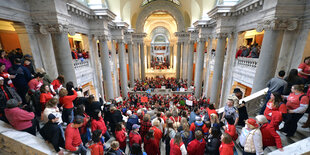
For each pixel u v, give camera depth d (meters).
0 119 3.78
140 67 30.02
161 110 6.32
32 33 6.16
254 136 2.86
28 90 4.37
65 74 7.19
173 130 4.19
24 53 6.19
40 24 6.14
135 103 15.04
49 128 2.99
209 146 3.25
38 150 3.02
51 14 6.04
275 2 5.66
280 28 5.90
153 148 3.87
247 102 5.46
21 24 5.73
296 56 6.12
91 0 10.96
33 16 6.02
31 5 5.90
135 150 3.09
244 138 3.02
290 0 5.51
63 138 3.21
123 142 4.35
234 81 10.75
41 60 6.62
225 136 2.86
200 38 14.83
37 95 4.27
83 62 10.50
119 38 14.90
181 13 23.03
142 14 23.55
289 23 5.80
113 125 4.92
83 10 9.18
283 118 3.75
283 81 4.12
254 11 7.73
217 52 10.80
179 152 3.26
